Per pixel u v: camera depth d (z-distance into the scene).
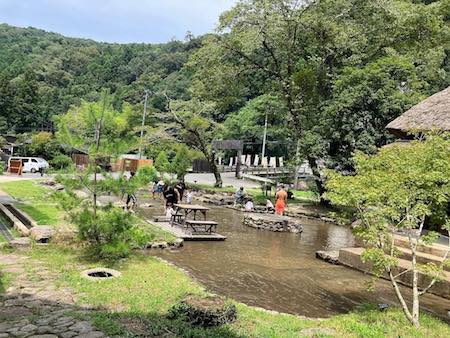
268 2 25.61
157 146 34.75
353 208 8.25
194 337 5.33
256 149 54.91
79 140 9.07
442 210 7.30
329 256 12.16
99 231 9.17
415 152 7.17
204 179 40.31
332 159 24.50
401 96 22.48
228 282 9.06
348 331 6.14
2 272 7.67
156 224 15.20
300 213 23.02
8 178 29.06
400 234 12.41
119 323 5.61
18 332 5.13
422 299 9.09
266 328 5.91
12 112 62.62
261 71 30.14
